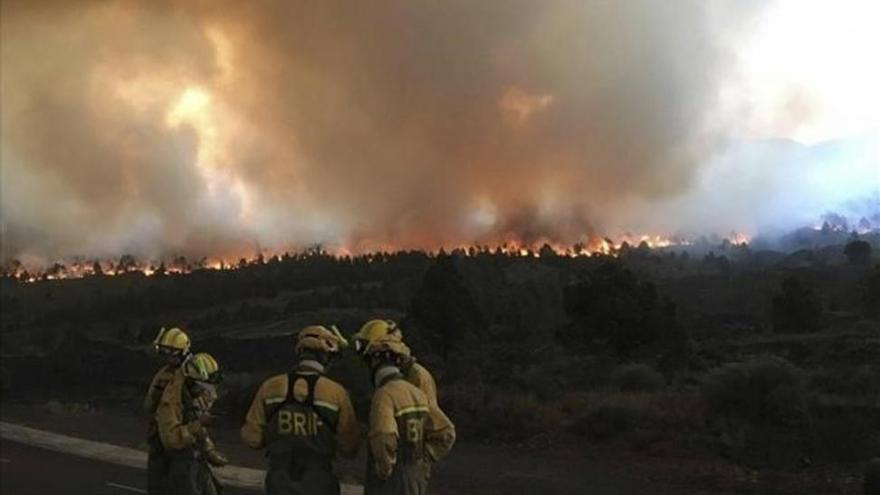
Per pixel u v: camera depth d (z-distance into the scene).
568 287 35.88
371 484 5.82
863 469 14.09
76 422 28.11
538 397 24.05
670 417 19.12
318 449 5.65
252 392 25.91
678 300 83.44
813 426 16.30
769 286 87.06
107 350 57.47
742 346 41.91
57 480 15.34
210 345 65.06
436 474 16.02
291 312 103.25
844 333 41.66
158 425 6.97
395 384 5.79
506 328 48.00
